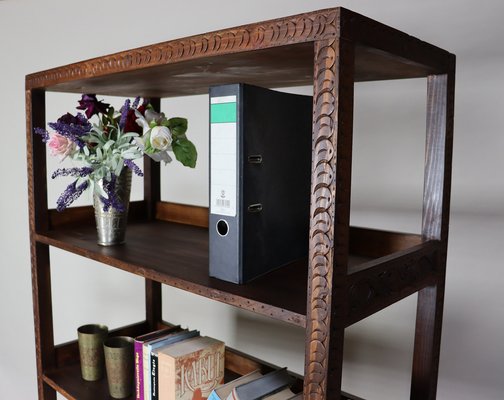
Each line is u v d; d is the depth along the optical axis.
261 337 1.62
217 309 1.73
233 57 0.80
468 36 1.14
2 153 2.35
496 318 1.17
